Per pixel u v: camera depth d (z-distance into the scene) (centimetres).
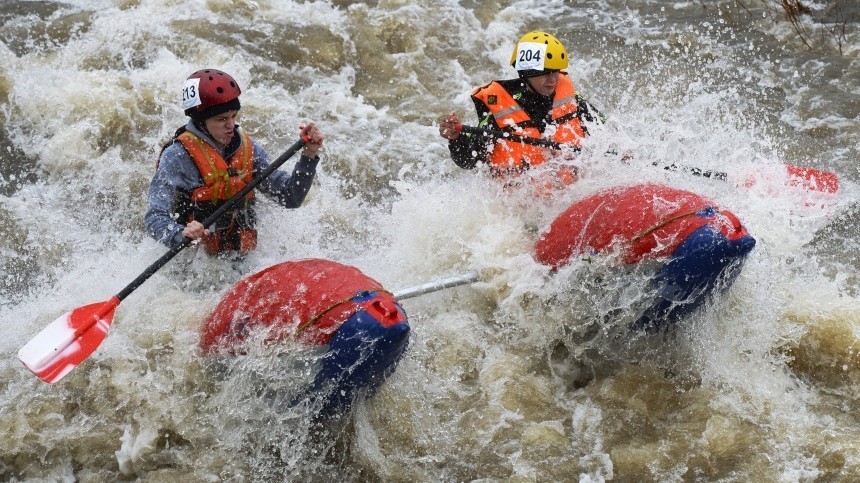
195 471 777
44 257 1045
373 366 723
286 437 781
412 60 1452
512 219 962
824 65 1394
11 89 1297
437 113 1333
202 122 841
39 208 1126
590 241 823
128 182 1166
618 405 831
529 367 880
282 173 909
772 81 1361
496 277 929
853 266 991
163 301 896
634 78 1380
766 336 861
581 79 1377
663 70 1399
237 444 793
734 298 861
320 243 1052
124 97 1292
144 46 1423
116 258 1030
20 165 1197
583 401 842
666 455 778
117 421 815
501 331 916
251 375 748
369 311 707
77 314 819
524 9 1606
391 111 1337
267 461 784
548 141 951
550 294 870
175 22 1483
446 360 884
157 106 1295
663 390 839
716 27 1511
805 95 1323
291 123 1286
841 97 1312
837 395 831
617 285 812
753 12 1547
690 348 855
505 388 849
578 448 793
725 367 848
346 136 1265
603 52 1454
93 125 1241
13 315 947
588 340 884
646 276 789
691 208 784
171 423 802
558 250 856
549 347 895
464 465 783
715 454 776
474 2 1616
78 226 1100
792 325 866
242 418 781
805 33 1473
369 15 1536
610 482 764
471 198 999
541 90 967
